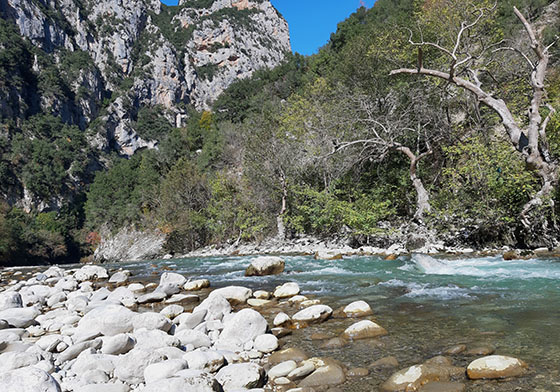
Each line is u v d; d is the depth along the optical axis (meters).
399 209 20.31
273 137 24.06
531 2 34.59
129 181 63.34
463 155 15.01
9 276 16.89
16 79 101.06
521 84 17.67
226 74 170.62
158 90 148.12
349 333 5.08
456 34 18.83
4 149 84.81
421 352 4.28
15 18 119.19
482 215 13.64
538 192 11.34
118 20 158.25
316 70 51.75
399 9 42.50
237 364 3.99
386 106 20.67
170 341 4.71
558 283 7.36
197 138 63.84
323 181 22.97
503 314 5.53
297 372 3.85
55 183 86.25
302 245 20.52
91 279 13.58
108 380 3.99
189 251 29.73
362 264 12.18
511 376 3.42
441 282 8.35
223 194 27.61
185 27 184.75
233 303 7.41
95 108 127.06
